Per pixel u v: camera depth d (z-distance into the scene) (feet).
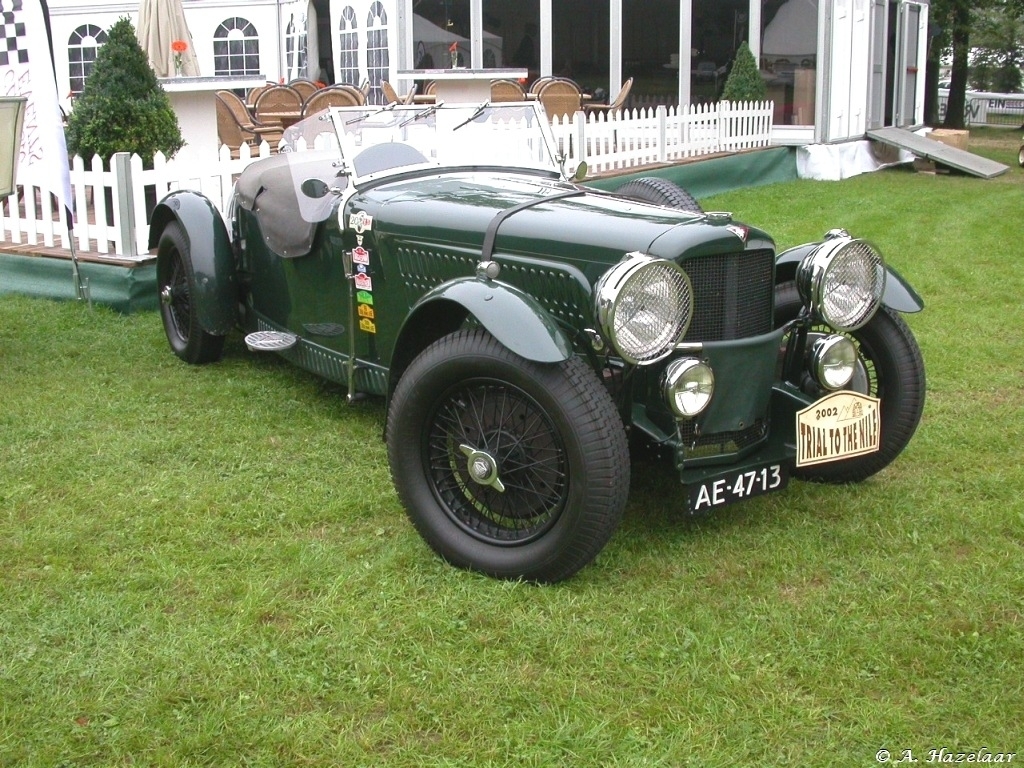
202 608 10.11
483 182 14.30
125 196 20.89
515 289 10.71
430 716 8.51
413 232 12.92
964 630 9.84
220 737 8.18
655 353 10.27
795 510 12.58
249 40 53.26
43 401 15.81
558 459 10.32
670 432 10.91
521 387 10.26
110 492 12.69
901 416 12.63
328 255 14.53
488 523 11.12
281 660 9.23
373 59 49.19
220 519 12.04
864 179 46.26
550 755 8.04
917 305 12.50
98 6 52.37
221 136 32.12
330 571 10.86
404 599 10.34
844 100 47.70
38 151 22.03
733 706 8.69
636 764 7.97
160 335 19.63
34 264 21.80
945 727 8.47
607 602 10.34
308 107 31.30
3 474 13.14
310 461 13.88
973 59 100.89
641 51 49.44
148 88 23.81
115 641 9.49
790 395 11.73
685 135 41.04
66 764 7.89
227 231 17.33
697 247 10.66
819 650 9.48
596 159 35.88
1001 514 12.41
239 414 15.57
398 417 11.08
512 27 49.93
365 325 14.08
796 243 29.32
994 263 26.89
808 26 46.29
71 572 10.71
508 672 9.14
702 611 10.12
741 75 45.78
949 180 46.09
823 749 8.21
